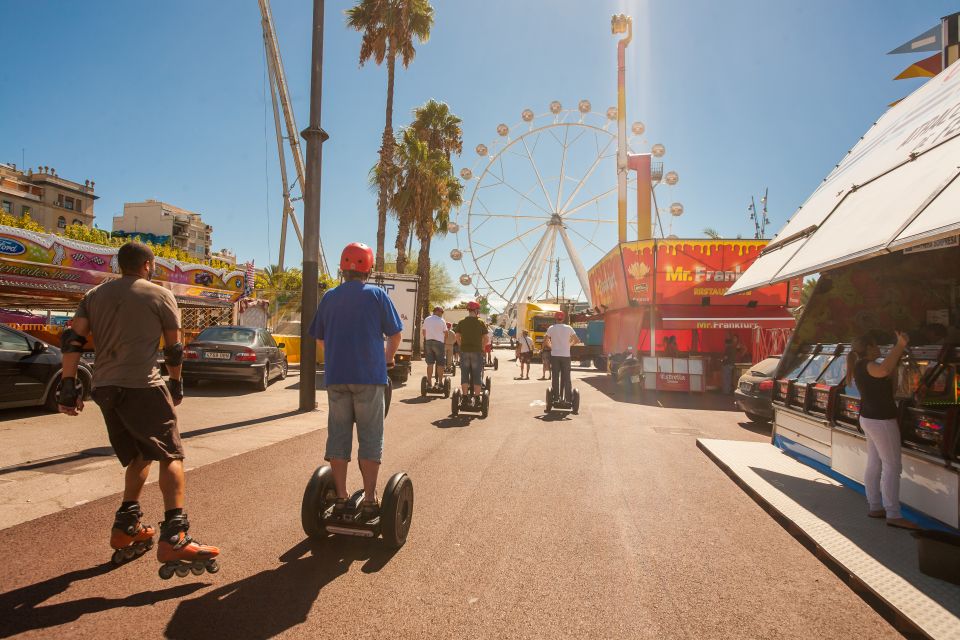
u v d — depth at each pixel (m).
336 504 3.52
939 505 4.09
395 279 16.30
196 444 6.57
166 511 2.90
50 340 12.93
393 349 3.57
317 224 9.69
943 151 4.44
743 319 17.64
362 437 3.51
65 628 2.42
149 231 79.38
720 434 8.70
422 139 29.41
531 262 49.97
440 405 11.14
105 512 3.97
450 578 3.13
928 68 9.73
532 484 5.27
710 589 3.11
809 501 4.72
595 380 20.22
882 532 3.96
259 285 25.97
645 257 18.91
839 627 2.71
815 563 3.54
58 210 64.00
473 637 2.49
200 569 2.88
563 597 2.94
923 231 3.59
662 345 20.17
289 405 10.39
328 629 2.51
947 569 3.11
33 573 2.97
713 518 4.43
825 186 6.92
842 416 5.41
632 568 3.37
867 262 6.82
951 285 6.31
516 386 16.50
